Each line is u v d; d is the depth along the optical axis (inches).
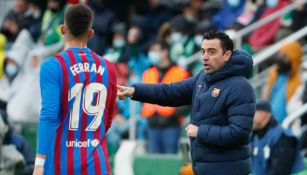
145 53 1622.8
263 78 1455.5
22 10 1860.2
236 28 1536.7
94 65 812.6
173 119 1368.1
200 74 845.8
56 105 788.0
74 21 807.1
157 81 1366.9
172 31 1585.9
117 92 839.1
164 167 1347.2
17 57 1686.8
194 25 1612.9
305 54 1515.7
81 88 803.4
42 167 778.2
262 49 1526.8
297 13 1513.3
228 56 813.9
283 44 1336.1
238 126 800.3
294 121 1304.1
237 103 805.2
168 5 1769.2
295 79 1290.6
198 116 823.7
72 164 799.7
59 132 799.7
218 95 812.0
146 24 1678.2
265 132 1082.1
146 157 1362.0
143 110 1390.3
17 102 1544.0
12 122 1492.4
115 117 1507.1
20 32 1814.7
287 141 1066.7
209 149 816.3
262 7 1561.3
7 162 1130.7
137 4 1814.7
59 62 798.5
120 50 1627.7
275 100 1291.8
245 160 820.6
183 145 1104.8
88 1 1742.1
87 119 807.1
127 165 1272.1
